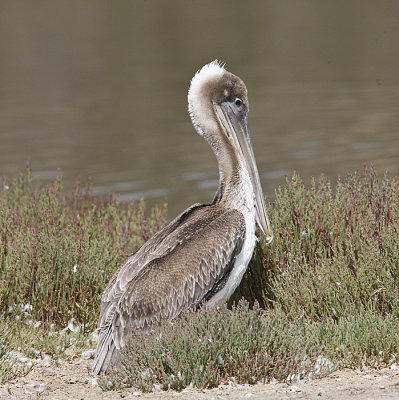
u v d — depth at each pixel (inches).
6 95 1716.3
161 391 359.9
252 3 3176.7
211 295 431.2
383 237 446.3
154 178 1003.3
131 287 412.2
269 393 345.4
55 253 488.7
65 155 1158.3
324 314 439.5
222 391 353.1
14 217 566.6
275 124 1283.2
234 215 443.5
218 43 2314.2
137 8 3078.2
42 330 459.8
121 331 405.1
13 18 2901.1
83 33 2578.7
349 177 531.2
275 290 464.4
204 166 1055.6
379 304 435.2
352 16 2726.4
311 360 380.2
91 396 360.8
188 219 448.8
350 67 1803.6
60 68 2037.4
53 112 1517.0
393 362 382.6
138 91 1700.3
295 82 1667.1
